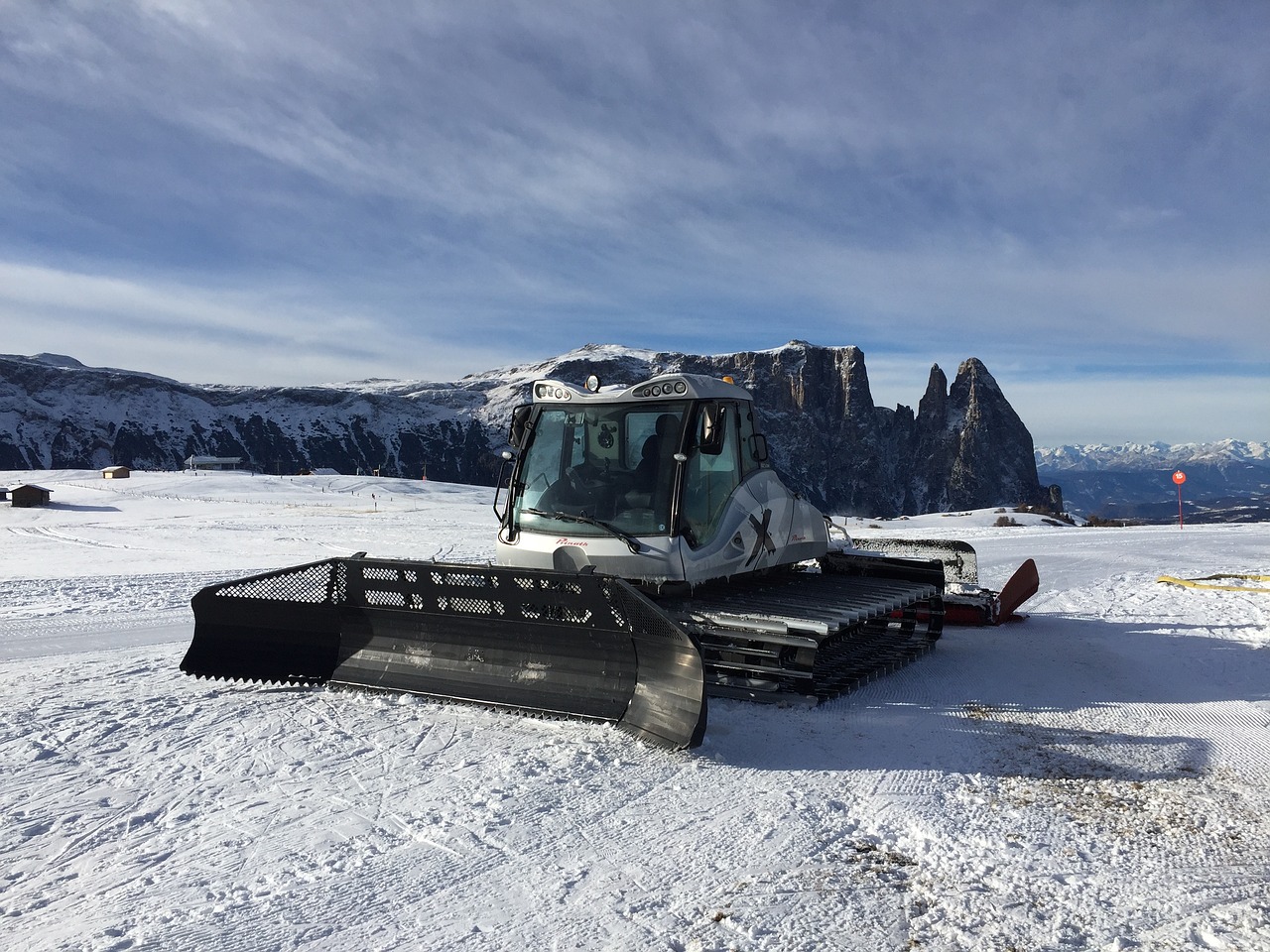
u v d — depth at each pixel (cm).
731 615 643
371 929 340
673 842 428
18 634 1085
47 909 355
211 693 715
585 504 722
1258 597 1373
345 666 716
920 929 341
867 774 534
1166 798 493
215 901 362
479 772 525
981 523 6147
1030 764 557
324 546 2970
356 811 464
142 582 1702
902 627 959
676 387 698
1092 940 333
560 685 634
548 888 377
